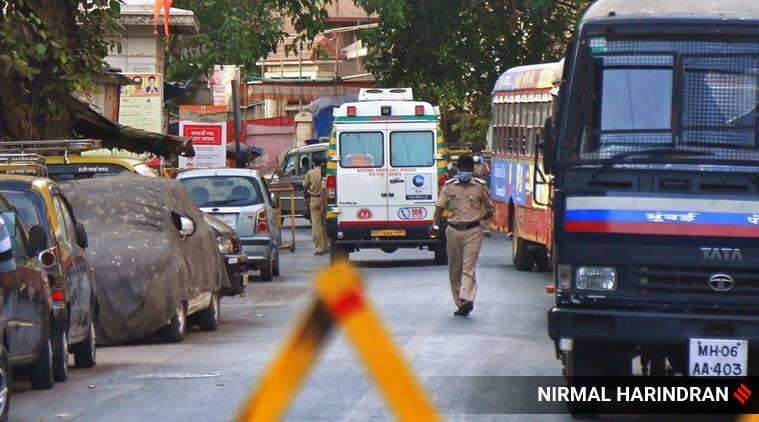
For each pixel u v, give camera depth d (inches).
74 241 1044.5
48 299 917.2
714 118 784.9
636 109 790.5
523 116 1941.4
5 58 1438.2
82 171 1441.9
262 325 1365.7
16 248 878.4
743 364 759.7
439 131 2031.3
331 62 4768.7
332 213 2026.3
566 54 823.7
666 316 763.4
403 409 355.3
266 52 3307.1
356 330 355.9
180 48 3223.4
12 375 981.2
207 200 1893.5
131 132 1852.9
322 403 838.5
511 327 1262.3
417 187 2025.1
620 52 794.8
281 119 3863.2
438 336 1187.3
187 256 1244.5
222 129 2436.0
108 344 1181.1
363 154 2030.0
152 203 1241.4
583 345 784.9
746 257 767.7
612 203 775.1
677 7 802.8
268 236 1887.3
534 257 1927.9
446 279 1797.5
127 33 2554.1
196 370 1013.2
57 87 1524.4
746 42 791.1
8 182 973.2
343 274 355.6
